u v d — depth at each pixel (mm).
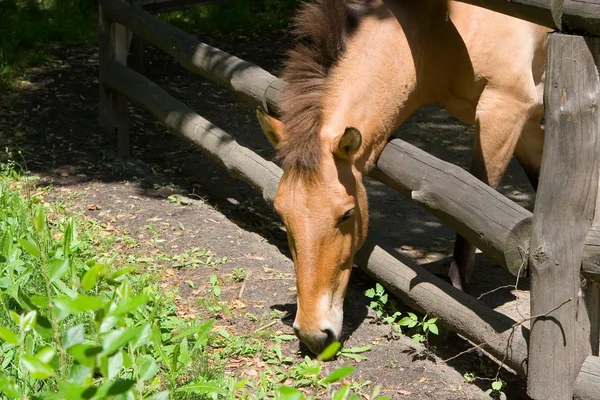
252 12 20094
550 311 5766
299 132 6410
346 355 7152
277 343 7297
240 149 9906
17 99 14641
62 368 3930
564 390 5809
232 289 8359
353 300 8312
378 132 7078
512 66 7727
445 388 6727
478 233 6398
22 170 11297
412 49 7277
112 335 3369
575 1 5410
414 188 7219
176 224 10039
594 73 5547
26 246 3916
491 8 6309
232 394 5660
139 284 7867
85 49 17547
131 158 12531
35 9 18828
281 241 10031
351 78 6883
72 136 13172
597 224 5660
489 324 6633
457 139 14117
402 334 7559
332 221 6316
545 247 5734
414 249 10258
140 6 14711
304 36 7074
